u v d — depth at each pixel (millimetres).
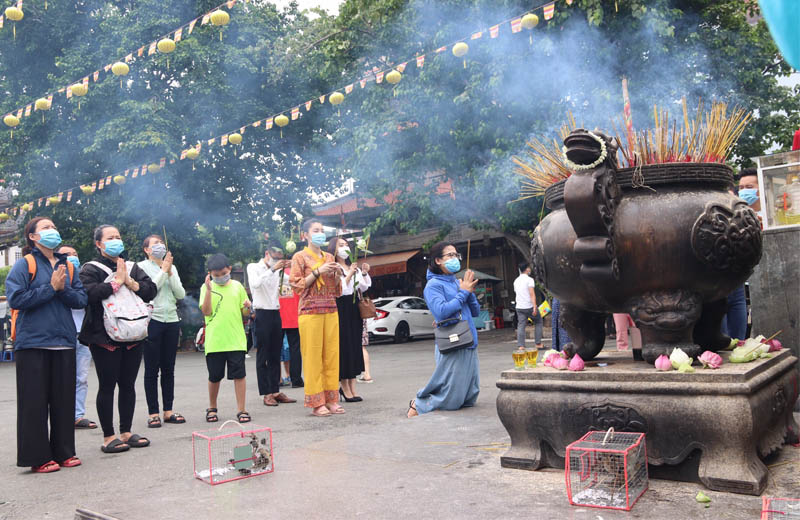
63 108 17750
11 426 6391
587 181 2842
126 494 3338
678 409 2754
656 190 2988
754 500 2531
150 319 5910
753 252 2979
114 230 5016
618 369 3070
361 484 3109
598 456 2801
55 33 18016
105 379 4770
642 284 2982
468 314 5551
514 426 3254
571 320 3477
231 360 6004
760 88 12781
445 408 5344
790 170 4367
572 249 3121
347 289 6969
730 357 3029
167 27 17375
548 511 2561
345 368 6855
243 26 18828
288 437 4941
